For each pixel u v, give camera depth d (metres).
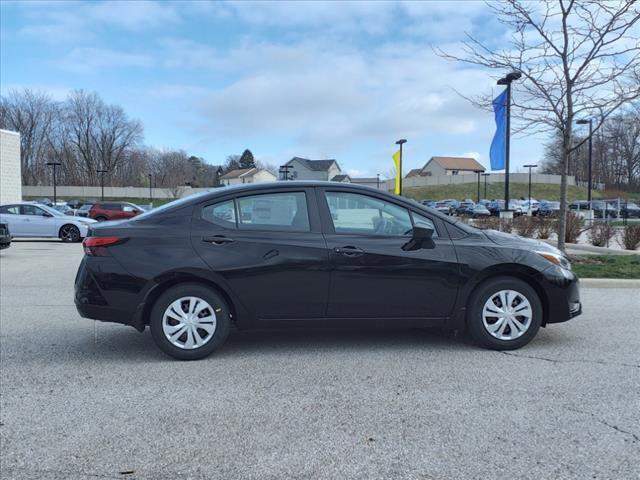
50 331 6.07
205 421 3.59
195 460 3.07
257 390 4.15
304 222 5.00
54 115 97.56
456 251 5.02
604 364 4.75
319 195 5.07
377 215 5.10
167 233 4.87
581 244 16.31
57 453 3.16
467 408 3.77
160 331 4.83
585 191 88.69
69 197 89.56
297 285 4.88
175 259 4.78
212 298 4.87
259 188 5.06
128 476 2.90
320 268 4.87
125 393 4.11
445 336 5.70
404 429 3.44
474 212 50.44
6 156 31.53
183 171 112.81
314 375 4.49
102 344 5.52
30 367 4.76
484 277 5.08
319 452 3.15
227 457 3.10
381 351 5.17
